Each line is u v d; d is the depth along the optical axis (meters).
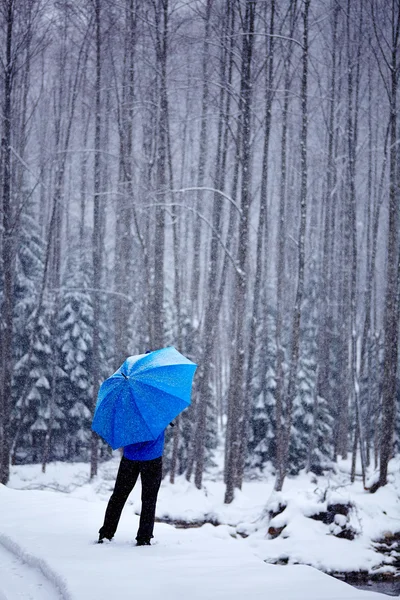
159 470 4.92
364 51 23.66
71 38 26.59
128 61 26.92
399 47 17.67
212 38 21.67
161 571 3.95
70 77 29.02
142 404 4.67
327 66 26.73
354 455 22.11
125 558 4.32
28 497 7.25
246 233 19.19
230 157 31.38
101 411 4.80
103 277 37.28
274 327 33.09
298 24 21.50
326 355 30.00
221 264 41.84
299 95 18.95
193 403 26.62
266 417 30.89
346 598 3.36
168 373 4.85
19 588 3.85
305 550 8.23
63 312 32.03
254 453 30.81
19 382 29.52
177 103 29.47
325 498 9.41
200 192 29.05
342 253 33.19
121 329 27.00
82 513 6.23
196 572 3.94
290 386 18.33
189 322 30.97
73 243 39.06
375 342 29.08
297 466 28.67
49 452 30.38
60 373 30.83
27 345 29.69
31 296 30.27
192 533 5.57
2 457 20.12
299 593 3.46
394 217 16.47
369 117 26.78
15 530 5.36
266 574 3.90
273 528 9.03
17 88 25.30
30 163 29.41
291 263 37.56
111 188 32.41
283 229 23.75
